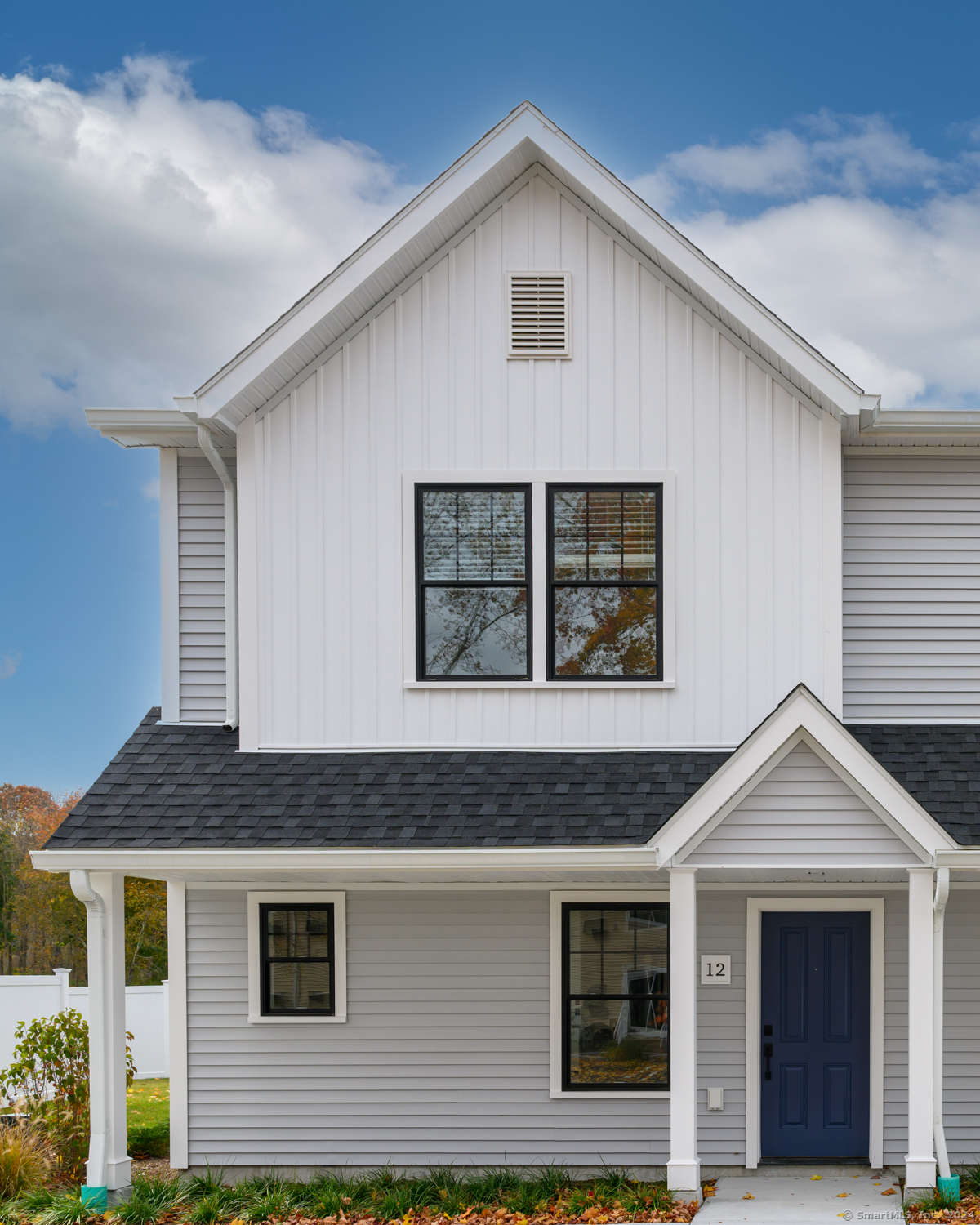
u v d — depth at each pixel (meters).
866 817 9.12
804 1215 9.11
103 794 10.30
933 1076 9.12
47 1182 11.01
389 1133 10.89
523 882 11.04
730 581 10.62
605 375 10.76
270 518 10.81
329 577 10.77
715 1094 10.73
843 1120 10.86
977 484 11.46
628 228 10.48
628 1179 10.50
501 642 10.74
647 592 10.68
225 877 10.95
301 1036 11.02
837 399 10.15
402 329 10.84
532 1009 10.96
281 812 9.98
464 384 10.80
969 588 11.37
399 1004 11.02
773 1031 10.92
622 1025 10.94
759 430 10.67
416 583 10.76
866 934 10.96
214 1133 10.96
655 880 10.81
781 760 9.15
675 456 10.70
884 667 11.29
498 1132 10.84
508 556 10.76
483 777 10.26
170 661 11.46
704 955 10.91
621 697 10.62
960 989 10.81
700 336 10.73
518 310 10.80
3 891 30.77
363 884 11.12
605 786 10.06
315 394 10.84
